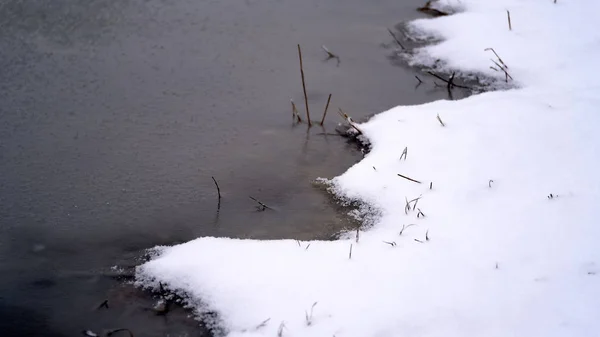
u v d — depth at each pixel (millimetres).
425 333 2609
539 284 2785
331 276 2926
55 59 4895
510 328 2598
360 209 3488
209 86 4633
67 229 3381
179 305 2914
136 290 3004
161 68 4828
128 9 5641
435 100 4488
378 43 5270
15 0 5695
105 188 3666
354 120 4297
